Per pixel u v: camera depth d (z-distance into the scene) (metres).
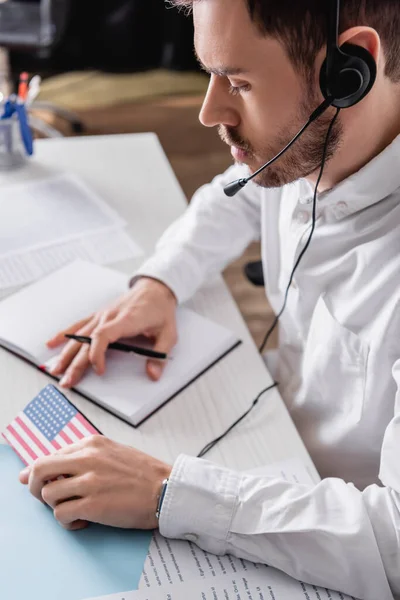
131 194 1.48
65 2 2.83
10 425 0.93
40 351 1.04
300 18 0.72
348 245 0.96
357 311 0.94
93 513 0.80
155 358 1.02
